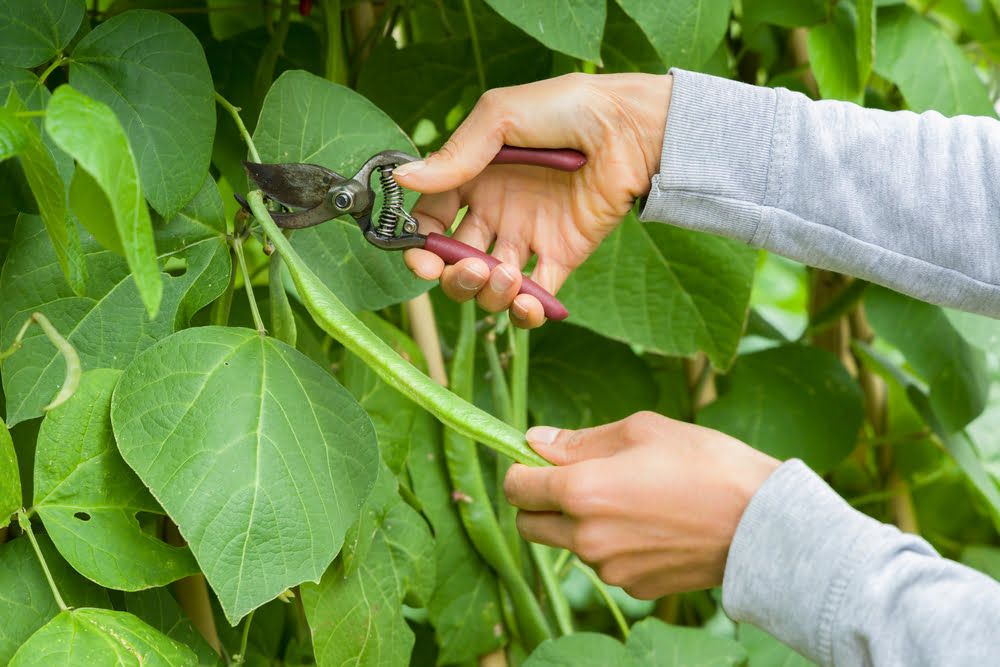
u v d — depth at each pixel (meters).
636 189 1.12
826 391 1.38
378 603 1.11
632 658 1.22
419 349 1.22
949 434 1.39
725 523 1.00
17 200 1.01
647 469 1.01
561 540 1.05
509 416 1.26
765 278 1.96
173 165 1.00
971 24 1.44
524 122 1.09
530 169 1.14
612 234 1.27
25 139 0.90
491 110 1.08
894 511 1.53
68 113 0.85
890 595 0.94
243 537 0.96
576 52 1.08
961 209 1.09
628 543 1.02
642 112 1.11
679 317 1.27
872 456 1.57
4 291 0.98
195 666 0.98
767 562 0.97
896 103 1.43
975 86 1.31
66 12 0.99
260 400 0.99
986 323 1.29
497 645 1.26
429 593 1.15
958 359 1.36
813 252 1.11
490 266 1.07
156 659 0.96
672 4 1.10
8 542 0.99
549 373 1.38
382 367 1.00
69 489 0.97
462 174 1.08
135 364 0.97
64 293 0.99
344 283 1.08
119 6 1.22
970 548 1.60
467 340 1.22
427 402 1.01
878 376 1.51
